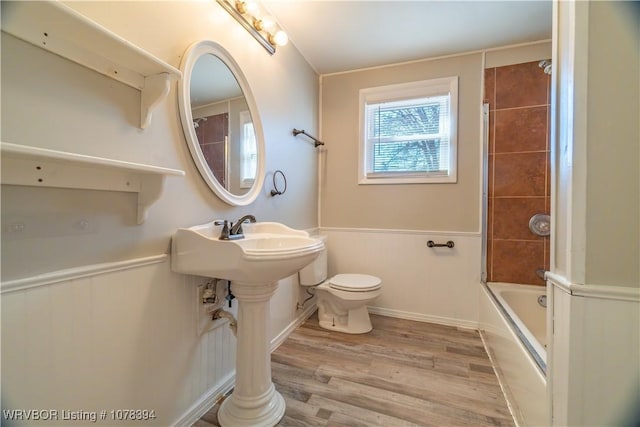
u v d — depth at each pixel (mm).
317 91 2678
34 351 748
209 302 1326
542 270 2158
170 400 1166
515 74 2195
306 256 1224
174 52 1158
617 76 768
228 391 1497
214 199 1398
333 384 1541
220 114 1424
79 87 833
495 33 2041
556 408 897
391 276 2543
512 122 2207
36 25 724
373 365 1732
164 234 1137
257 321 1297
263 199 1815
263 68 1790
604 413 790
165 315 1141
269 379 1353
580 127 797
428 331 2229
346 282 2197
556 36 960
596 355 792
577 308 806
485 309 2094
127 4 970
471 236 2316
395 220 2533
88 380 873
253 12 1570
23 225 724
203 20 1307
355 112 2631
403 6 1749
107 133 912
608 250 783
